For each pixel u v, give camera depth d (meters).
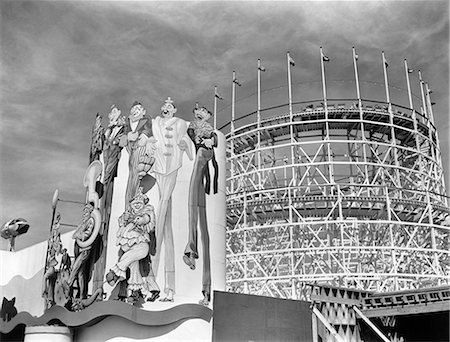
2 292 48.00
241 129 63.59
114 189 31.80
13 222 53.47
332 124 60.75
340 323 31.17
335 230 58.47
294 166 55.44
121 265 28.81
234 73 66.19
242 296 29.66
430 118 65.94
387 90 59.84
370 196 55.12
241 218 59.41
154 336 28.64
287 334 29.86
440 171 61.97
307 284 31.94
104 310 28.70
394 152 57.25
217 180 32.47
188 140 32.09
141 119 32.25
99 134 34.06
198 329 28.50
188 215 30.62
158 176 30.88
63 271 33.75
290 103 59.31
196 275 29.80
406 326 33.88
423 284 56.88
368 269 60.25
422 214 54.75
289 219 54.16
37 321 33.50
